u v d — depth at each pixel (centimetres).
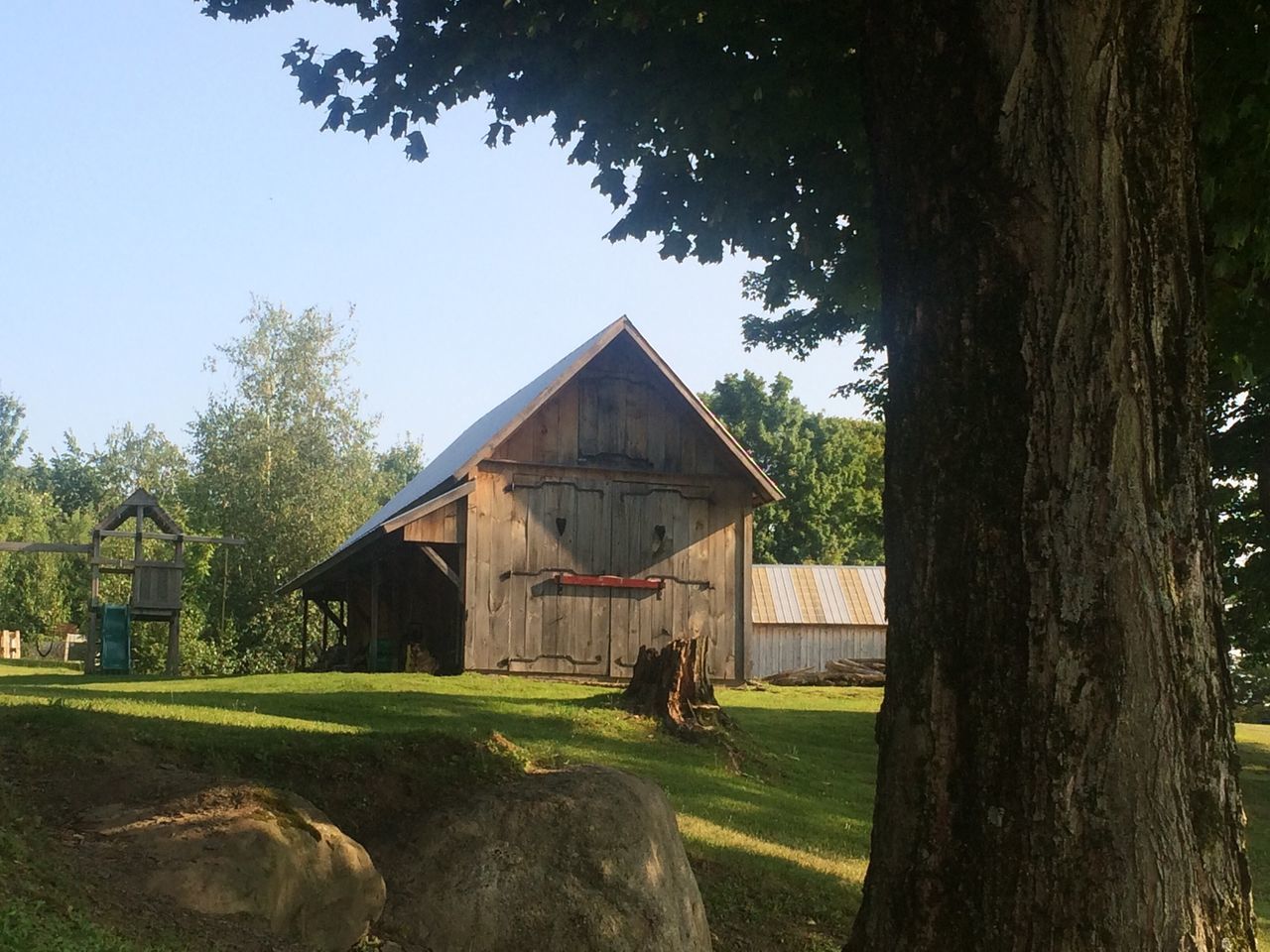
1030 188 515
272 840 573
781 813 1145
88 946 419
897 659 533
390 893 667
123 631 2391
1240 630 1962
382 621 3008
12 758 664
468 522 2230
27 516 6756
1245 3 789
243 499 4766
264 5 913
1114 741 480
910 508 532
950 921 499
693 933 735
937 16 542
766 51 877
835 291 994
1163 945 468
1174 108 528
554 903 681
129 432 8881
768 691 2325
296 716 1271
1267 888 1166
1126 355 502
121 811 602
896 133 557
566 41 897
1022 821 488
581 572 2291
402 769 788
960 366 521
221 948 489
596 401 2350
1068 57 514
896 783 525
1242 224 855
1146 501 496
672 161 946
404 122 942
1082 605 489
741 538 2406
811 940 816
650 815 756
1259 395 1692
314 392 5012
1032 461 502
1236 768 497
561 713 1412
